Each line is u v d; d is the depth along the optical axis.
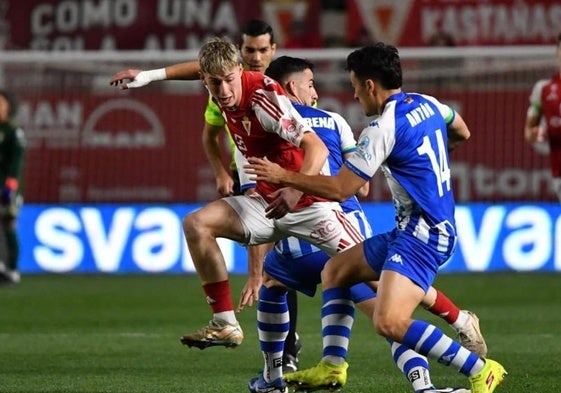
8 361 32.50
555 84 44.50
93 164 59.41
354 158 23.00
